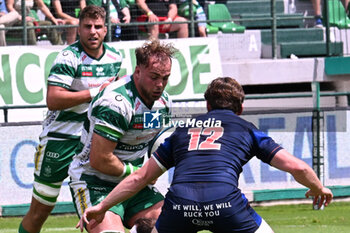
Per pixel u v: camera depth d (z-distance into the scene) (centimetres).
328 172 3319
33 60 3406
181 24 3975
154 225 1359
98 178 1548
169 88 3562
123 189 1352
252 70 4003
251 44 4369
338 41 4541
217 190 1266
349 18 4644
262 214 2984
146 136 1533
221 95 1370
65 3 3766
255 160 3247
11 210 2973
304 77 4062
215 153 1299
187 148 1320
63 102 1795
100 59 1864
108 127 1462
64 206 3017
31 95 3388
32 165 3039
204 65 3634
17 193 3016
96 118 1483
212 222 1273
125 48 3538
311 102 4047
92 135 1497
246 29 4531
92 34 1803
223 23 4375
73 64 1822
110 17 3675
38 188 1936
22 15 3559
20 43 3706
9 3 3706
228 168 1290
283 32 4394
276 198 3259
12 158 3012
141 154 1580
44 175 1927
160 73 1434
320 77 4078
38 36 3722
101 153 1472
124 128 1481
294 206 3212
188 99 3444
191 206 1266
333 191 3312
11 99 3353
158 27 3919
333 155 3331
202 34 4050
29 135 3038
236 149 1309
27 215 1981
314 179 1290
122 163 1519
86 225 1480
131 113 1479
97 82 1861
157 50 1441
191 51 3631
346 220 2784
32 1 3694
